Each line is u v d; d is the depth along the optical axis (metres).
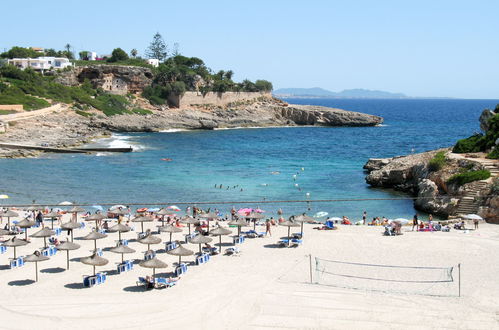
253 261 35.72
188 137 146.50
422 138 156.25
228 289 29.88
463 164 60.00
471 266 34.44
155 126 162.88
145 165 88.69
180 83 189.75
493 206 48.34
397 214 56.38
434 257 36.53
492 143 65.62
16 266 34.12
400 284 30.91
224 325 25.11
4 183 69.38
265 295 28.98
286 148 123.06
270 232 43.88
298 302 27.95
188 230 46.16
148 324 25.20
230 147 122.75
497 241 40.53
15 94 140.12
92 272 33.16
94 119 148.75
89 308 27.09
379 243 40.44
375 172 73.44
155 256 36.59
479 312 26.53
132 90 189.88
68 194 63.84
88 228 46.06
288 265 34.75
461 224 45.41
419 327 24.73
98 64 199.75
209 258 36.19
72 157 95.38
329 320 25.59
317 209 58.78
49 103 146.38
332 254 37.50
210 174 80.94
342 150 120.81
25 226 39.19
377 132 178.38
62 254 37.19
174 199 62.44
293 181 75.81
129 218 47.91
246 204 60.94
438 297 28.73
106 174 78.44
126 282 31.31
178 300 28.22
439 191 59.59
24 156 93.25
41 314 26.28
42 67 185.12
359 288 30.20
